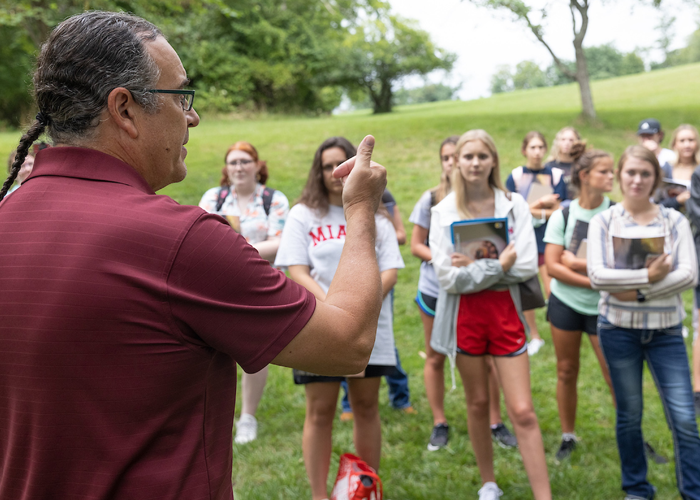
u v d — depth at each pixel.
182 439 1.04
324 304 1.10
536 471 2.67
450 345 2.91
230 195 3.80
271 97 26.70
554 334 3.40
